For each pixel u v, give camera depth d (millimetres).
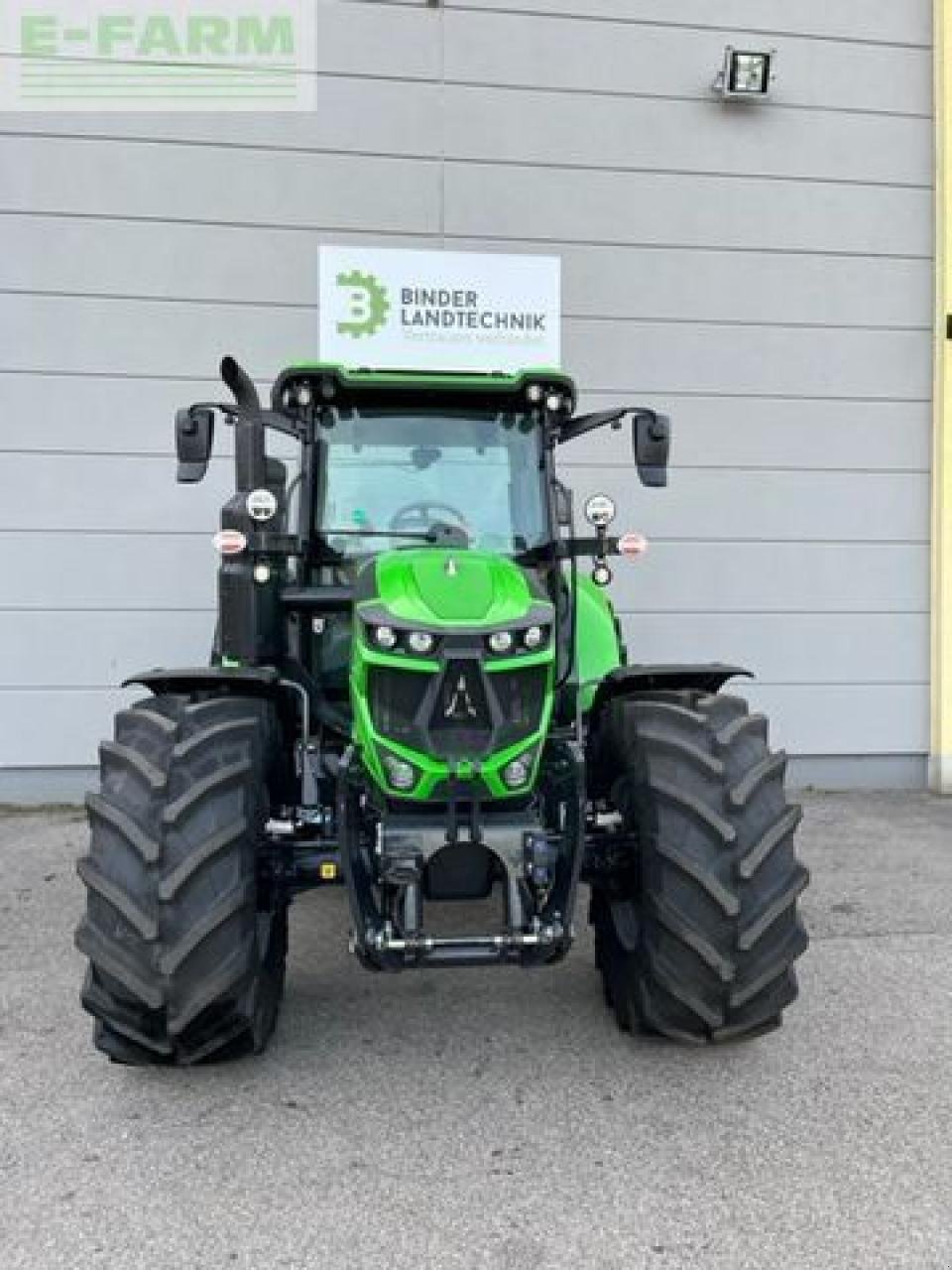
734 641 7383
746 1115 3078
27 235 6602
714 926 3104
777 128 7309
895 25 7426
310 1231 2549
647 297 7199
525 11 7004
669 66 7168
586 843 3400
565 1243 2508
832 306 7418
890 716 7594
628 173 7152
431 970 4176
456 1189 2717
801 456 7418
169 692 3604
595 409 7172
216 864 3043
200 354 6797
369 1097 3178
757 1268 2430
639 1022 3408
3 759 6715
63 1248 2492
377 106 6891
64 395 6680
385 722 3047
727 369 7305
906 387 7539
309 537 3941
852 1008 3832
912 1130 3004
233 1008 3072
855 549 7512
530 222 7066
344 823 3137
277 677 3568
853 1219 2604
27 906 4938
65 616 6738
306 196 6848
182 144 6727
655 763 3281
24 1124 3029
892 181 7465
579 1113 3086
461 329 6980
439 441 4047
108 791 3164
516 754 3055
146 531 6793
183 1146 2916
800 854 5914
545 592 3422
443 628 2990
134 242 6707
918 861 5770
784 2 7270
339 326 6867
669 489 7281
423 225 6969
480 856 3098
